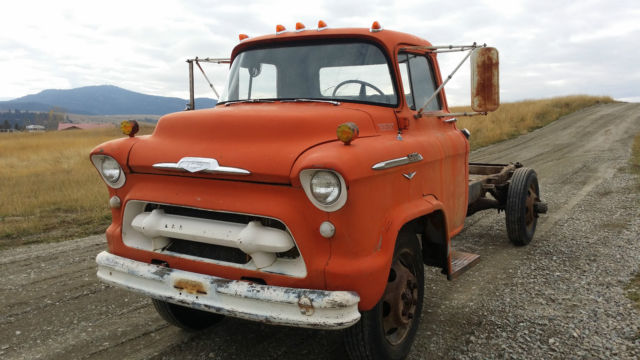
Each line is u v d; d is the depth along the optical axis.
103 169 3.25
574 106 40.50
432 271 5.28
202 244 3.04
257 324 4.02
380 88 3.57
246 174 2.66
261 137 2.84
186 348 3.62
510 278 5.01
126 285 3.07
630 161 13.98
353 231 2.58
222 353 3.53
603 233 6.53
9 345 3.71
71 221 8.30
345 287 2.57
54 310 4.40
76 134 49.47
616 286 4.63
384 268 2.74
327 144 2.74
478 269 5.34
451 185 4.09
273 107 3.31
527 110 34.84
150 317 4.23
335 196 2.46
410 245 3.31
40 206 9.50
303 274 2.64
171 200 2.96
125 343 3.72
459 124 25.89
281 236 2.63
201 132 3.04
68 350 3.62
